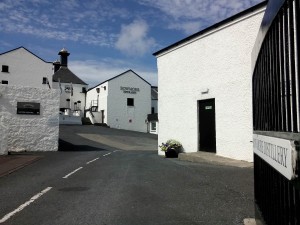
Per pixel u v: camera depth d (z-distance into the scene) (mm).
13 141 18203
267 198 3357
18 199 6453
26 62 46812
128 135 38906
